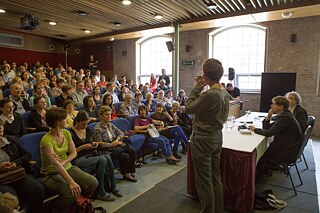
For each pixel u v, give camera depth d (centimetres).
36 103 326
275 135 283
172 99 613
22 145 232
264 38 668
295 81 583
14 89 371
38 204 194
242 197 229
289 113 276
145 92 677
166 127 394
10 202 140
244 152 226
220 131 209
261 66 682
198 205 249
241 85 717
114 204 249
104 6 518
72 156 231
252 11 532
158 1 484
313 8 501
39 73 656
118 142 289
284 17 568
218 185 212
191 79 772
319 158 411
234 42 715
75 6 517
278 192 281
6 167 193
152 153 415
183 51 779
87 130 282
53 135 222
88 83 585
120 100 591
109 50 965
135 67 902
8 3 502
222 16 567
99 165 253
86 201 198
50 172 217
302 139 269
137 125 373
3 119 269
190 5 513
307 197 268
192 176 260
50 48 957
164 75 786
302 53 603
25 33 863
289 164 288
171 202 255
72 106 349
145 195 270
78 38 921
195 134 208
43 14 580
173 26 644
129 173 310
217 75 203
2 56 823
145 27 692
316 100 595
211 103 195
